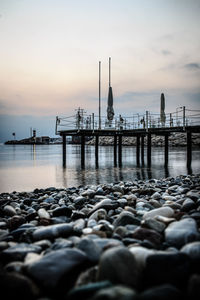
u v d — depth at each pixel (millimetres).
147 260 2002
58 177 14602
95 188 8844
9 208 5125
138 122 22969
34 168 20109
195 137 76125
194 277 1719
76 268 2090
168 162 25141
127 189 7766
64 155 23016
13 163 25344
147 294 1550
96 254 2309
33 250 2674
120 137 24125
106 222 3840
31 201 6668
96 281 1937
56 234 3145
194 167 19875
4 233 3594
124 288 1570
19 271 2139
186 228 2881
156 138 83125
